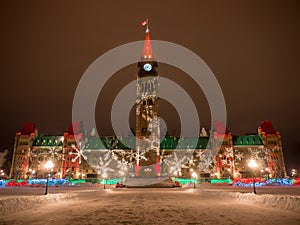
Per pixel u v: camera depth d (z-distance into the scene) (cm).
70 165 11131
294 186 5262
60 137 11925
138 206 2027
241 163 11081
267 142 11338
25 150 11600
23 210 1744
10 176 11225
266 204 1961
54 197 2303
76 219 1402
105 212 1675
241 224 1259
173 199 2727
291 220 1360
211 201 2456
